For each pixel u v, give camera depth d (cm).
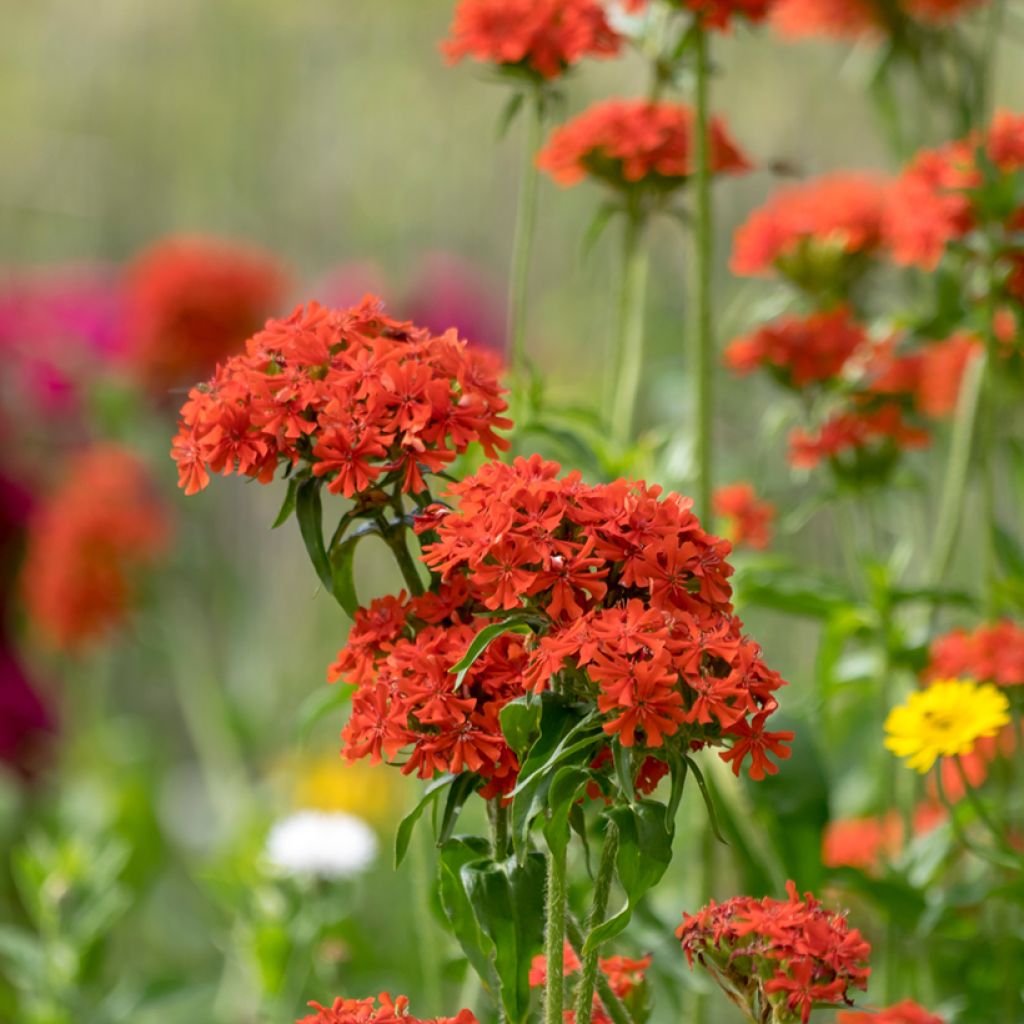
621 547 195
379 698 204
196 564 698
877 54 448
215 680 755
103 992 555
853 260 411
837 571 590
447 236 855
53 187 910
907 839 360
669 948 311
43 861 418
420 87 873
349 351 212
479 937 223
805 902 219
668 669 187
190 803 757
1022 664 312
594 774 198
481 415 213
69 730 721
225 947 511
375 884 588
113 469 626
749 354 386
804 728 330
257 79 902
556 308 793
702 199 350
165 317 643
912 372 379
